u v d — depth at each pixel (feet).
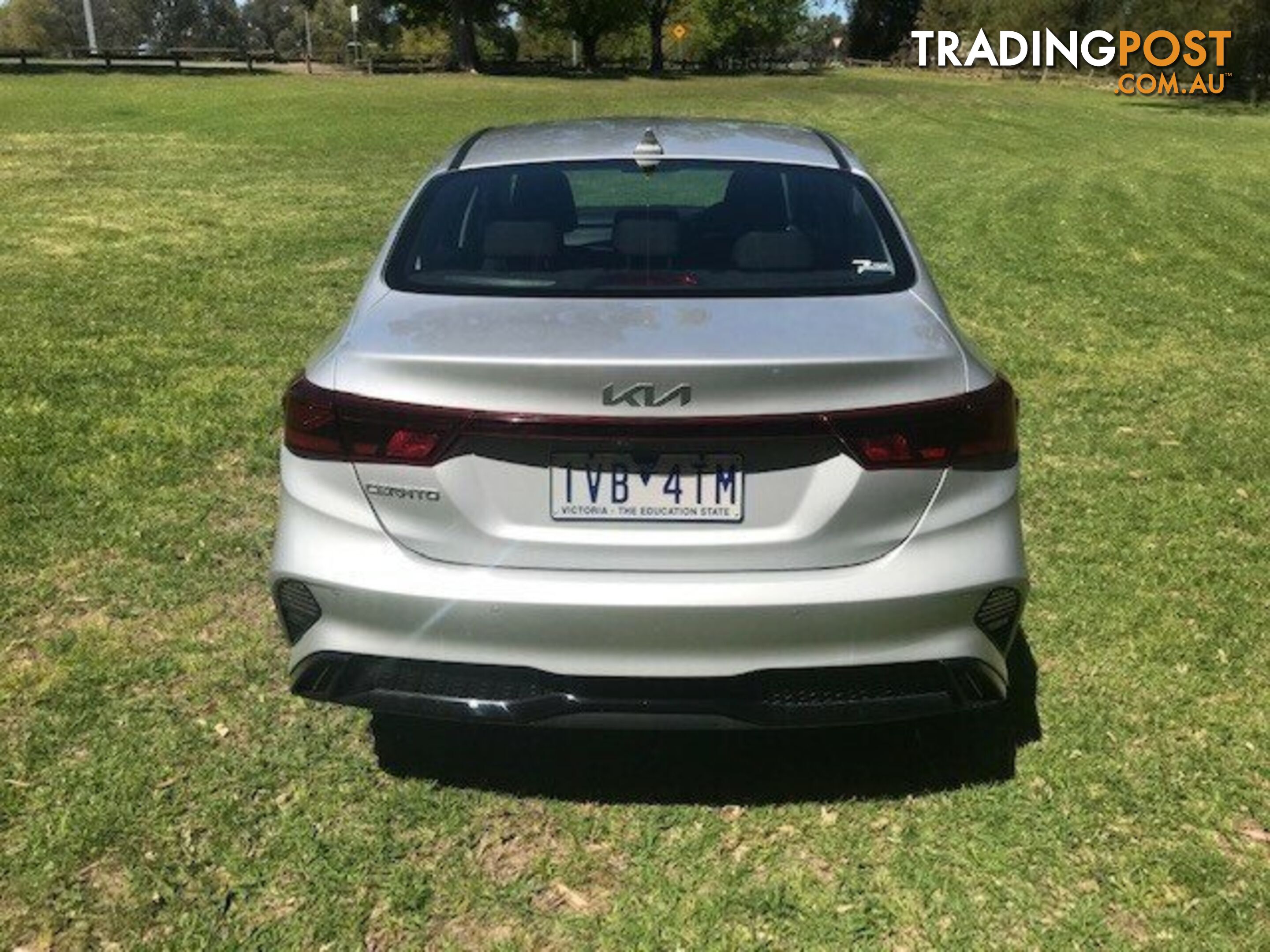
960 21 305.12
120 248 35.27
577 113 122.83
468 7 214.48
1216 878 9.02
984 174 65.46
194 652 12.17
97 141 73.77
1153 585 14.01
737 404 8.53
